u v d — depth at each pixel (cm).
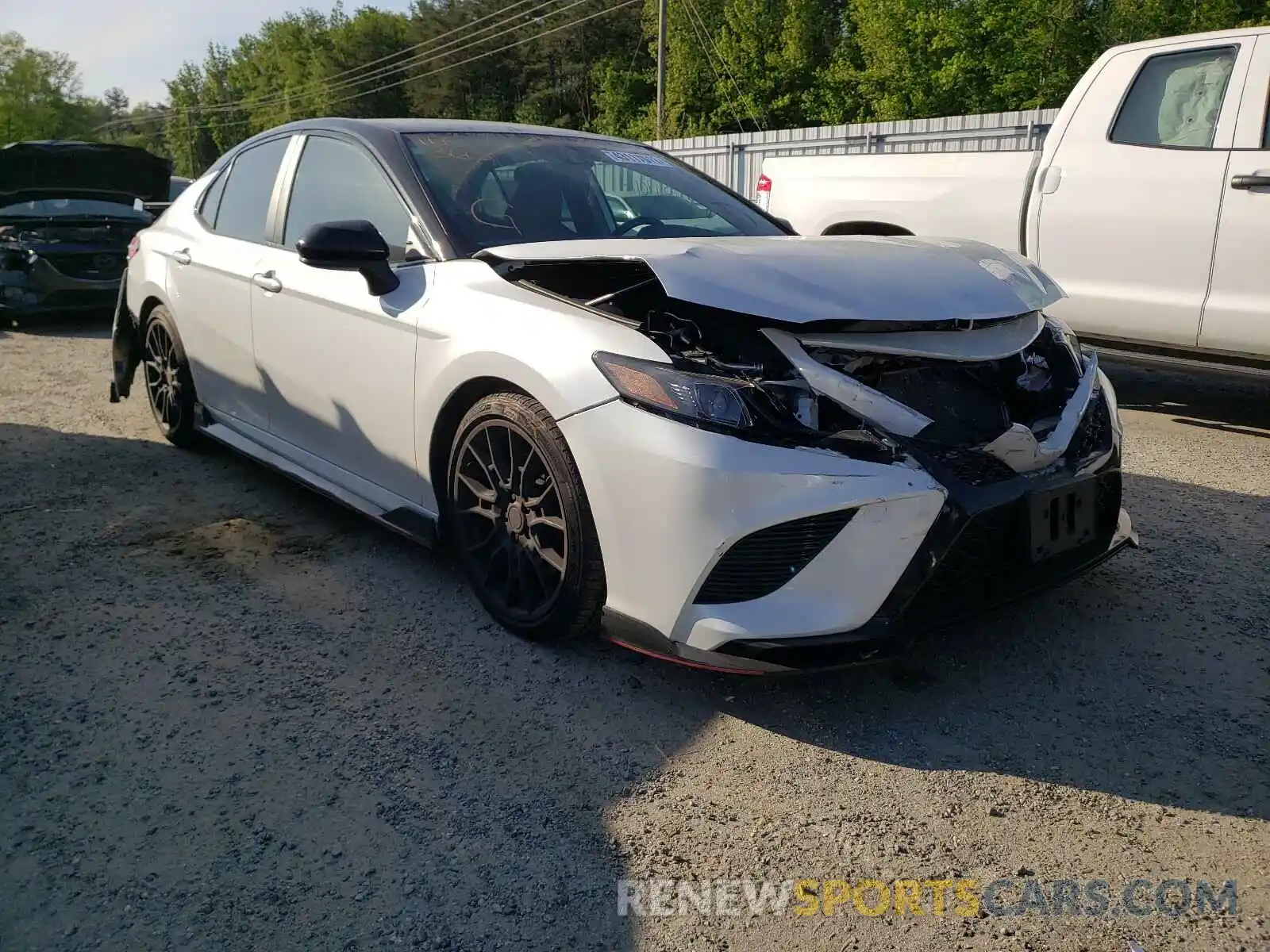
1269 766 247
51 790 238
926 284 275
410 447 331
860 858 216
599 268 301
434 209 339
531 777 244
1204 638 312
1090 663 297
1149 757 251
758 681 287
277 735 261
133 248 524
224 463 496
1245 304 503
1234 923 197
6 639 311
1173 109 531
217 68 8981
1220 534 398
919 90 3162
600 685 285
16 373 729
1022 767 247
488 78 6109
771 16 3953
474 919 199
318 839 221
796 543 245
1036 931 196
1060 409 295
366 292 341
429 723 267
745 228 396
